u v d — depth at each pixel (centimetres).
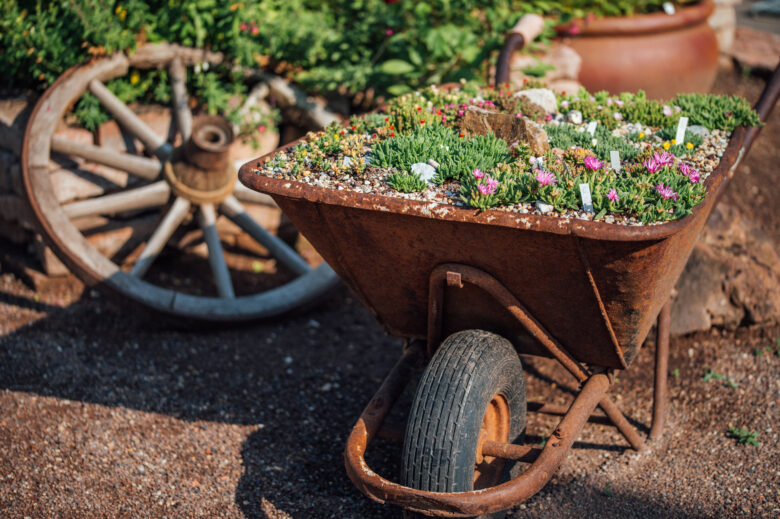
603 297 199
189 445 283
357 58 418
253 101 393
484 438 220
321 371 337
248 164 216
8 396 303
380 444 287
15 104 368
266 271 414
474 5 427
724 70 636
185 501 253
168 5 376
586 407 217
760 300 338
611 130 265
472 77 389
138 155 388
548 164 211
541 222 180
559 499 255
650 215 181
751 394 306
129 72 387
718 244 361
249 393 319
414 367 244
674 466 270
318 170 218
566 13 462
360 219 204
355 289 240
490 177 202
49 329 352
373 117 260
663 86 488
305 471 271
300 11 429
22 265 388
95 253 338
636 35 475
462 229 193
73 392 310
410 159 216
